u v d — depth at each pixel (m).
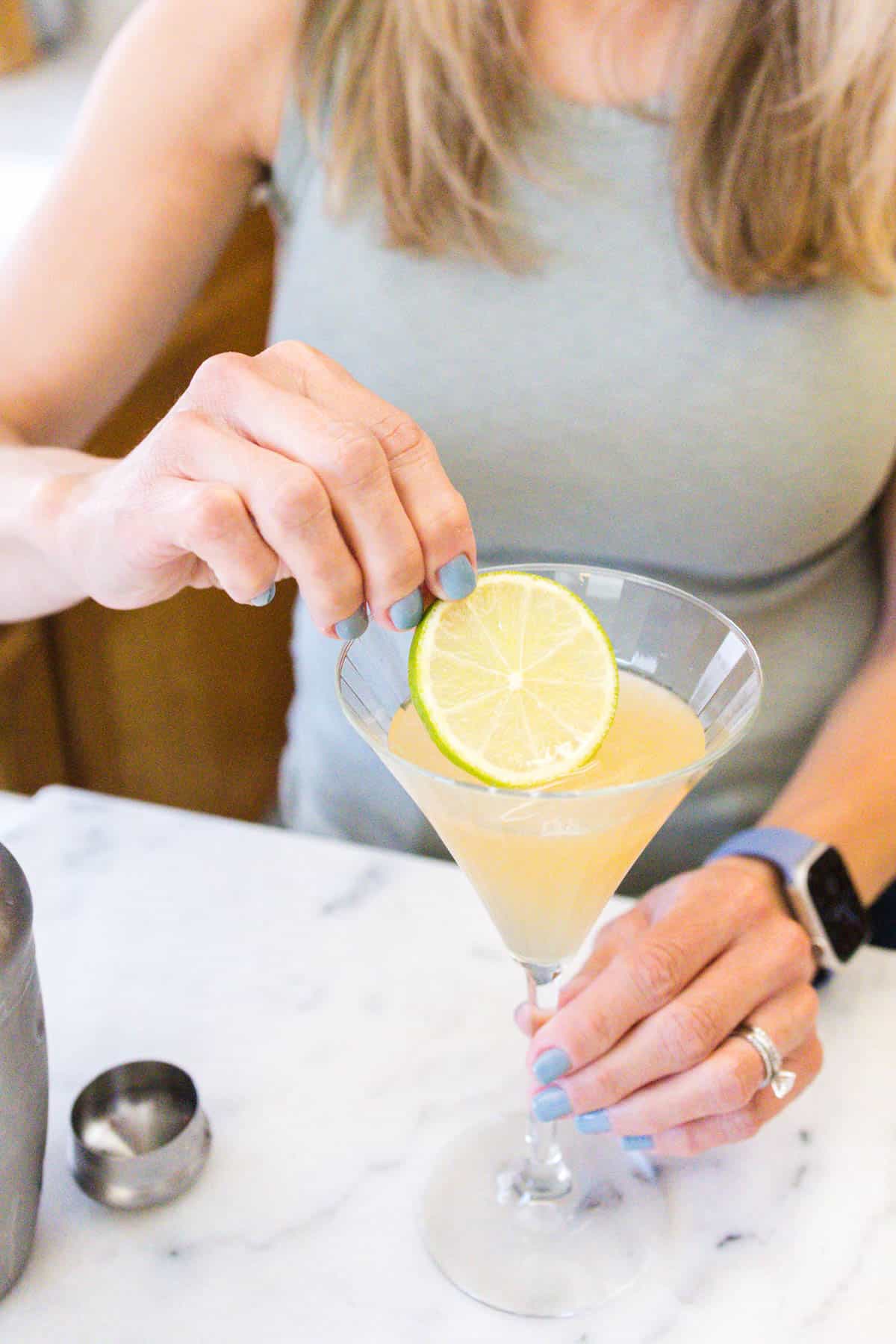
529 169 0.71
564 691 0.50
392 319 0.74
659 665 0.54
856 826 0.64
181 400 0.51
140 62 0.74
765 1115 0.53
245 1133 0.56
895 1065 0.58
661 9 0.69
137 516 0.51
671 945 0.53
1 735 1.08
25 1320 0.50
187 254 0.77
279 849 0.67
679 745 0.51
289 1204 0.53
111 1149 0.53
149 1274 0.51
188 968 0.61
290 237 0.78
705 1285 0.51
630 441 0.73
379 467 0.47
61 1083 0.57
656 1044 0.52
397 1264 0.52
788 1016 0.53
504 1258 0.52
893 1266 0.52
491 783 0.49
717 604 0.77
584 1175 0.55
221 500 0.48
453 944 0.62
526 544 0.77
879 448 0.74
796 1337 0.50
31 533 0.60
